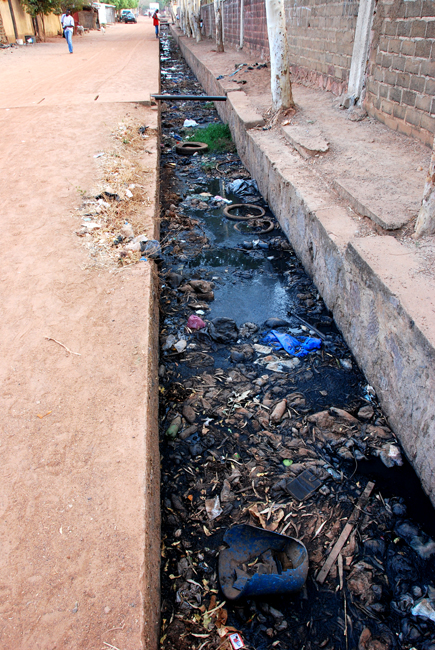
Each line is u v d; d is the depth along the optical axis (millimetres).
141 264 4352
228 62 16438
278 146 7551
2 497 2240
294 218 5898
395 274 3439
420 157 5852
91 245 4648
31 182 6273
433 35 5555
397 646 2289
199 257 6141
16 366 3086
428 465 2920
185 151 10266
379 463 3258
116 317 3572
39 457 2449
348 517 2895
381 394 3623
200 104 15242
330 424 3520
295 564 2482
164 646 2209
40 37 33875
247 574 2457
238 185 8289
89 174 6543
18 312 3635
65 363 3113
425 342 2793
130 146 8078
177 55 29297
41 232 4902
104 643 1715
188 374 4070
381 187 5086
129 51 24875
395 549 2715
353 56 7887
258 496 3014
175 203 7773
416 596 2479
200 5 28859
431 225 3902
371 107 7590
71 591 1877
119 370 3057
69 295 3846
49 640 1725
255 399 3793
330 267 4625
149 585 1987
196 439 3424
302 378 4012
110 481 2326
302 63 10891
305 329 4660
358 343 4051
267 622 2348
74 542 2053
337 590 2510
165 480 3115
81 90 12594
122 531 2098
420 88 5996
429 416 2842
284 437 3436
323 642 2287
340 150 6461
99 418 2689
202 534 2779
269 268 5848
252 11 15656
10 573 1935
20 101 11320
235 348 4375
